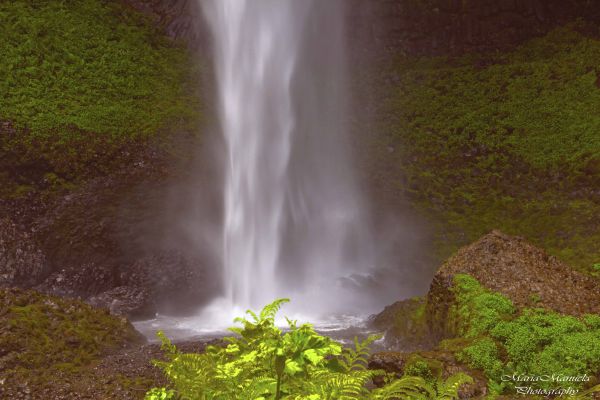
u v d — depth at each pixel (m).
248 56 26.16
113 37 25.92
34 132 19.70
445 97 26.08
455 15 29.00
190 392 2.70
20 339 8.84
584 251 16.89
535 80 26.36
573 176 21.09
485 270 9.34
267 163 22.42
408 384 3.00
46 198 17.91
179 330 13.49
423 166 22.72
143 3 28.34
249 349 2.69
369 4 28.67
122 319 10.78
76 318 10.26
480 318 8.30
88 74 23.59
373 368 7.11
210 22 26.91
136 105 22.86
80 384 7.84
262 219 19.75
